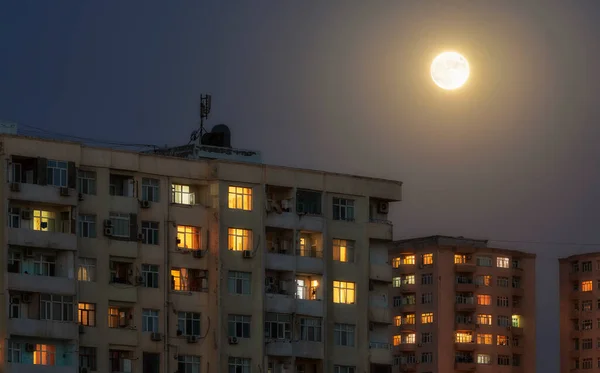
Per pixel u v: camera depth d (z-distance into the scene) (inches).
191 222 6579.7
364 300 6968.5
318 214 6875.0
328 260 6889.8
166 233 6505.9
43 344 6127.0
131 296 6363.2
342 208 6973.4
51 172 6210.6
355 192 7007.9
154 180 6520.7
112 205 6373.0
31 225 6166.3
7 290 6053.2
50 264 6210.6
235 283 6604.3
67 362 6161.4
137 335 6363.2
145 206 6461.6
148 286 6432.1
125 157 6432.1
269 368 6668.3
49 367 6102.4
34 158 6181.1
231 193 6653.5
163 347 6422.2
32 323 6077.8
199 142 7052.2
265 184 6737.2
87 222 6309.1
